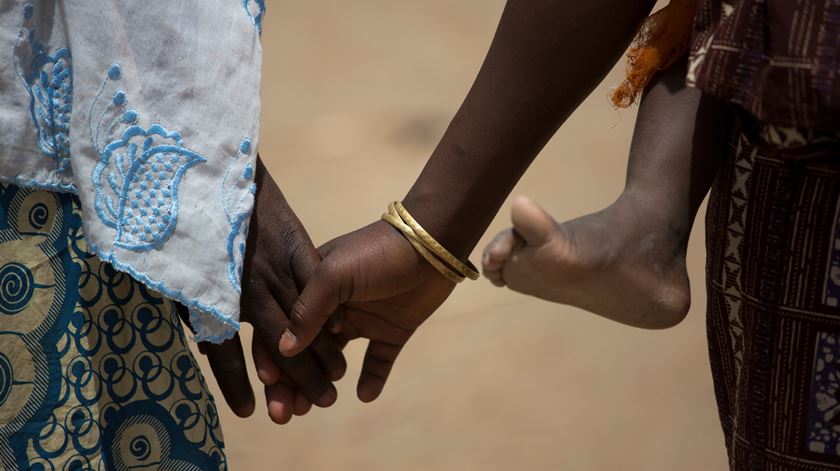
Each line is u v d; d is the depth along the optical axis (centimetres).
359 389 349
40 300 266
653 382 624
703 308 689
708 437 579
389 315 334
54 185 264
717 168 264
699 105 262
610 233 249
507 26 281
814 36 207
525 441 577
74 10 256
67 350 270
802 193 236
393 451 572
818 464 250
